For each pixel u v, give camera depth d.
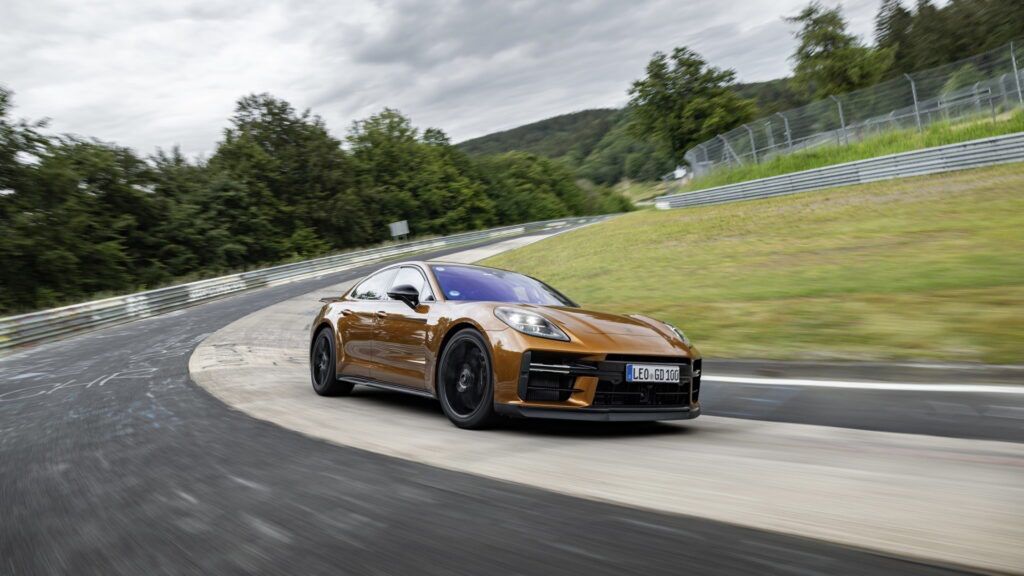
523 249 27.09
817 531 1.91
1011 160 17.30
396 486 2.55
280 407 4.71
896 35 69.31
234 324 13.77
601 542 1.88
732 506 2.19
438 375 3.95
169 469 3.02
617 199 114.50
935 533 1.86
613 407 3.51
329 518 2.19
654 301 9.65
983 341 5.59
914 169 19.56
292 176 48.69
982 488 2.29
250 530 2.12
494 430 3.71
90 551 2.03
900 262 9.66
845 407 4.16
